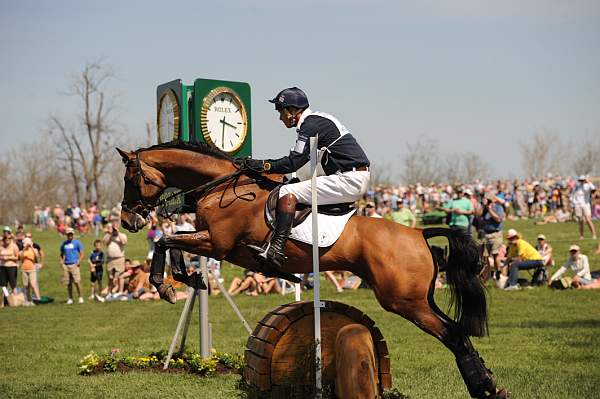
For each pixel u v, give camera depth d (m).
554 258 26.00
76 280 22.80
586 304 17.31
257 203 8.60
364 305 18.64
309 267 8.55
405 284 8.22
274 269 8.63
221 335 14.89
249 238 8.62
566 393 9.23
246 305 19.67
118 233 23.50
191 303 11.62
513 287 20.23
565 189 47.38
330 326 8.74
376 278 8.28
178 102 11.27
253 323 16.53
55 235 51.41
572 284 20.12
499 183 44.91
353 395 7.71
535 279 20.89
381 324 15.70
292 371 8.64
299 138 8.52
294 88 8.75
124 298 22.94
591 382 9.82
